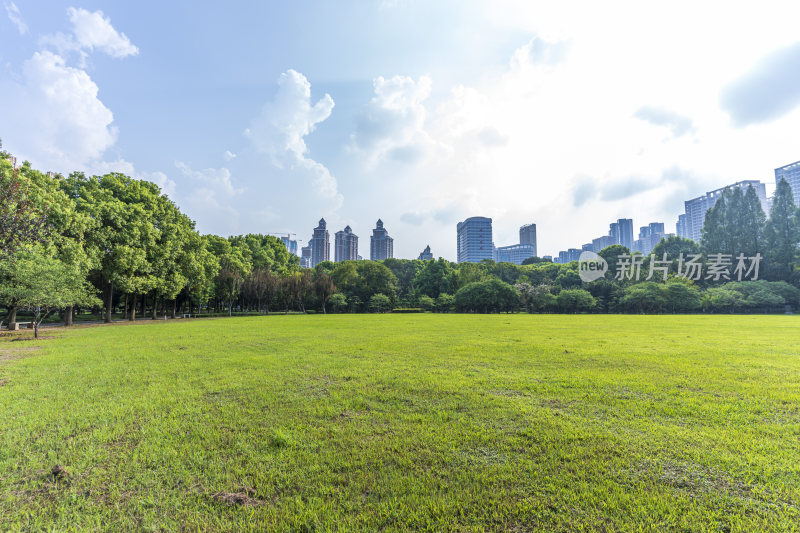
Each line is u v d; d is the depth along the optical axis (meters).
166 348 15.91
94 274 33.69
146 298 50.03
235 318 47.53
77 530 3.57
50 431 6.03
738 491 4.10
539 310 67.25
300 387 8.80
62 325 31.77
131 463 4.86
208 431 5.93
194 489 4.24
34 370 11.01
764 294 56.97
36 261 20.77
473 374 10.12
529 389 8.49
